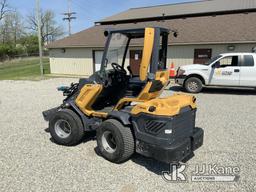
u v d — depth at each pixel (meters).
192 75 11.25
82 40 20.06
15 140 5.37
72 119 4.82
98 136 4.45
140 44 4.68
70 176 3.86
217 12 20.28
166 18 21.89
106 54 4.70
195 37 15.34
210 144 5.10
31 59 42.75
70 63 20.25
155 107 3.78
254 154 4.62
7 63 35.81
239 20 16.80
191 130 4.19
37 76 19.00
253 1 21.14
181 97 4.21
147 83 4.15
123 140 4.08
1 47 41.22
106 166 4.18
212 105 8.64
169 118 3.62
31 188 3.54
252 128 6.10
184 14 21.27
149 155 3.90
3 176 3.87
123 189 3.52
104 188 3.55
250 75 10.45
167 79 4.64
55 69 21.08
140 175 3.90
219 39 14.43
